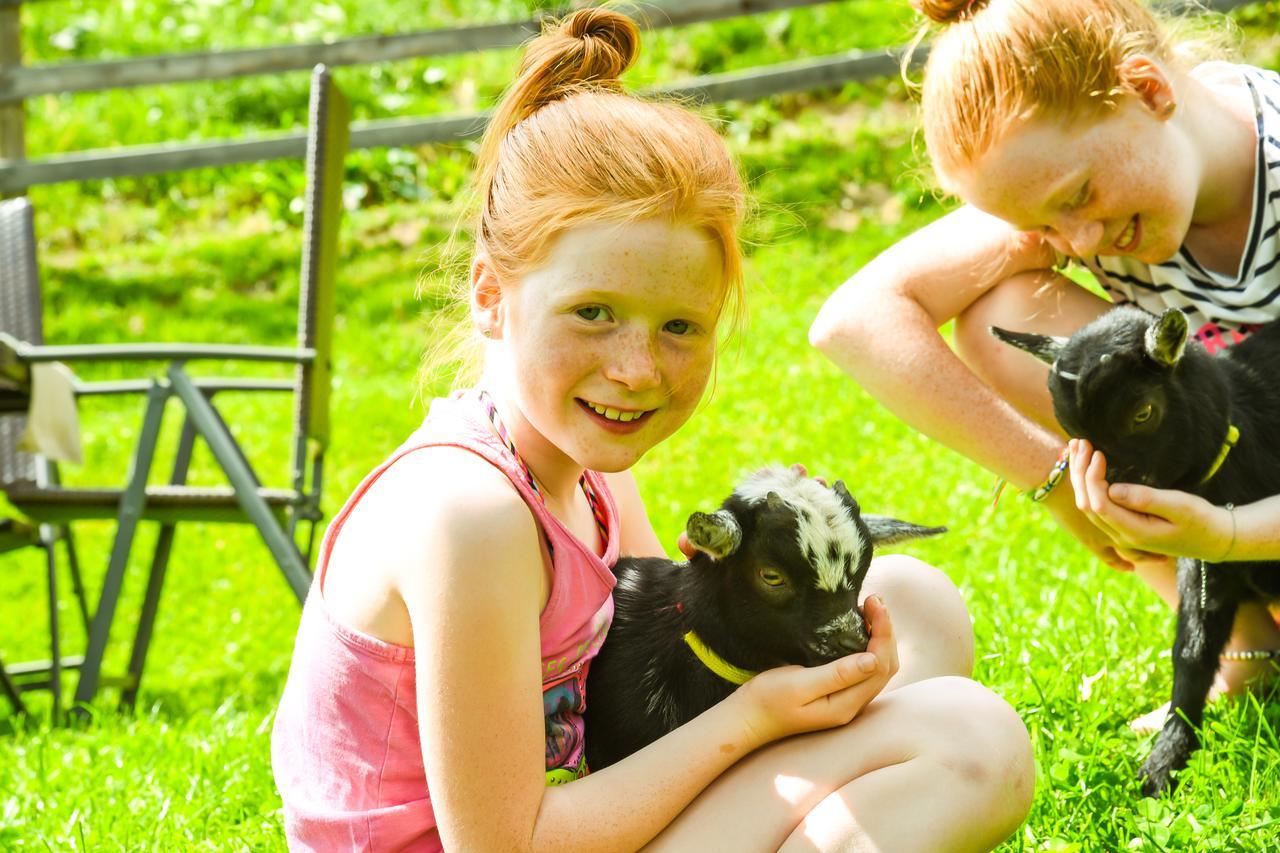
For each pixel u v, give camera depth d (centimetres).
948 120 355
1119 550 382
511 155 277
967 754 256
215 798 398
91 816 395
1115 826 319
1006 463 383
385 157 1279
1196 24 444
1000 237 398
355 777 268
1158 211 352
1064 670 408
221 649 733
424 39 1128
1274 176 368
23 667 650
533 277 267
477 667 253
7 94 1123
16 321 684
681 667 304
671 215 262
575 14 303
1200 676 369
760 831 260
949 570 545
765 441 791
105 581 587
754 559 286
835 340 400
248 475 588
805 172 1167
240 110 1379
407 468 272
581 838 256
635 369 262
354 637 266
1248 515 341
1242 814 318
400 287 1131
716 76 1238
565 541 275
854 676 263
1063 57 338
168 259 1209
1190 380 346
